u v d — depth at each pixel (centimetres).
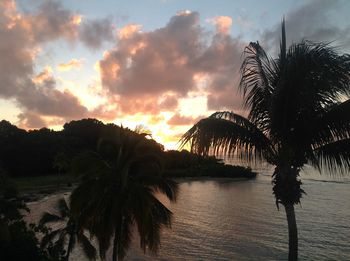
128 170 2259
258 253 4462
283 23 1351
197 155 1340
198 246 4753
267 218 6750
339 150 1273
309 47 1191
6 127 12675
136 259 4025
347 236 5259
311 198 9344
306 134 1277
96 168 2316
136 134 2436
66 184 11300
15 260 2372
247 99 1384
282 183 1356
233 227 5962
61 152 10938
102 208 2186
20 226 2728
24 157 12019
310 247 4706
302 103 1219
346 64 1138
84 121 14588
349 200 8944
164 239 5038
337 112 1210
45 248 3044
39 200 8406
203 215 7169
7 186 2531
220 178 15862
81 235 2897
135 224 2309
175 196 2397
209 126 1306
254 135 1346
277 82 1316
